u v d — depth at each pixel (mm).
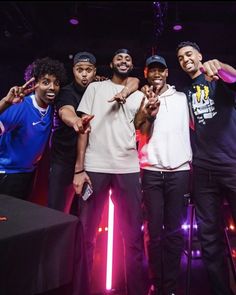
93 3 4914
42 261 753
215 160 1599
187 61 1720
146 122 1587
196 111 1689
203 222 1656
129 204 1494
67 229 811
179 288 1813
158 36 5277
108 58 6059
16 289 697
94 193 1491
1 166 1528
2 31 5293
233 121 1609
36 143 1559
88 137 1554
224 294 1596
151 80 1776
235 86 1529
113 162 1490
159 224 1642
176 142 1634
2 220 801
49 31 5824
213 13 5191
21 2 4395
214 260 1621
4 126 1410
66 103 1632
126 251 1515
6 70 5766
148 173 1661
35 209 919
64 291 849
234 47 5809
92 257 1497
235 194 1568
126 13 5262
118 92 1585
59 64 1539
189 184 1707
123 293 1752
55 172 1725
